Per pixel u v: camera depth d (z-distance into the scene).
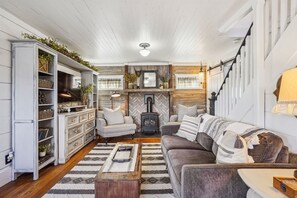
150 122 6.34
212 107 3.84
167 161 2.68
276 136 1.70
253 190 1.21
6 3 2.48
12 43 2.77
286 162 1.63
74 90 4.71
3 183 2.60
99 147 4.55
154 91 6.52
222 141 1.89
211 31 3.52
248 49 2.59
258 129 1.91
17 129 2.78
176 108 6.61
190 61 6.46
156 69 6.61
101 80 6.64
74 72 5.04
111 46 4.48
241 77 2.76
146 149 4.32
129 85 6.52
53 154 3.37
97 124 5.24
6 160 2.68
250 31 2.56
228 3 2.51
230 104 3.10
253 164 1.52
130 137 5.66
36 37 3.24
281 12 1.94
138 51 4.97
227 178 1.47
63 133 3.50
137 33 3.61
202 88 6.64
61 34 3.64
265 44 2.23
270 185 1.16
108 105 6.63
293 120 1.77
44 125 3.41
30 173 3.01
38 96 3.00
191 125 3.37
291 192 0.99
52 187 2.53
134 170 2.00
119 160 2.27
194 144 2.96
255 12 2.30
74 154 3.98
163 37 3.85
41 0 2.41
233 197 1.46
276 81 2.00
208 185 1.46
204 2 2.48
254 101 2.29
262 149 1.65
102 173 1.92
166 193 2.35
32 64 2.78
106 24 3.18
